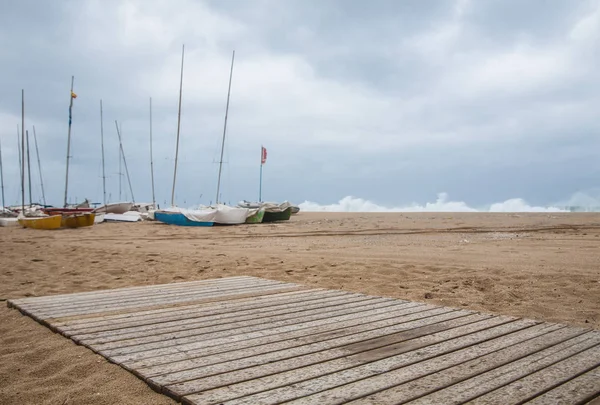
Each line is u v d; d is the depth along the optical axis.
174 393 2.81
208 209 27.12
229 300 5.61
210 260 10.59
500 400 2.55
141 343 3.90
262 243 15.25
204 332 4.15
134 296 6.00
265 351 3.54
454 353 3.38
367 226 22.77
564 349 3.43
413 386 2.77
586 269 7.98
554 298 6.11
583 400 2.55
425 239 15.02
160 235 19.73
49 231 22.47
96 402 2.96
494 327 4.11
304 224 25.95
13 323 5.02
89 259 11.02
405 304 5.21
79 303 5.64
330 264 9.41
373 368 3.11
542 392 2.65
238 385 2.88
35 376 3.55
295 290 6.26
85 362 3.60
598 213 34.78
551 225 20.23
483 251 11.01
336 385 2.82
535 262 8.96
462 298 6.24
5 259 11.16
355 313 4.78
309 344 3.70
